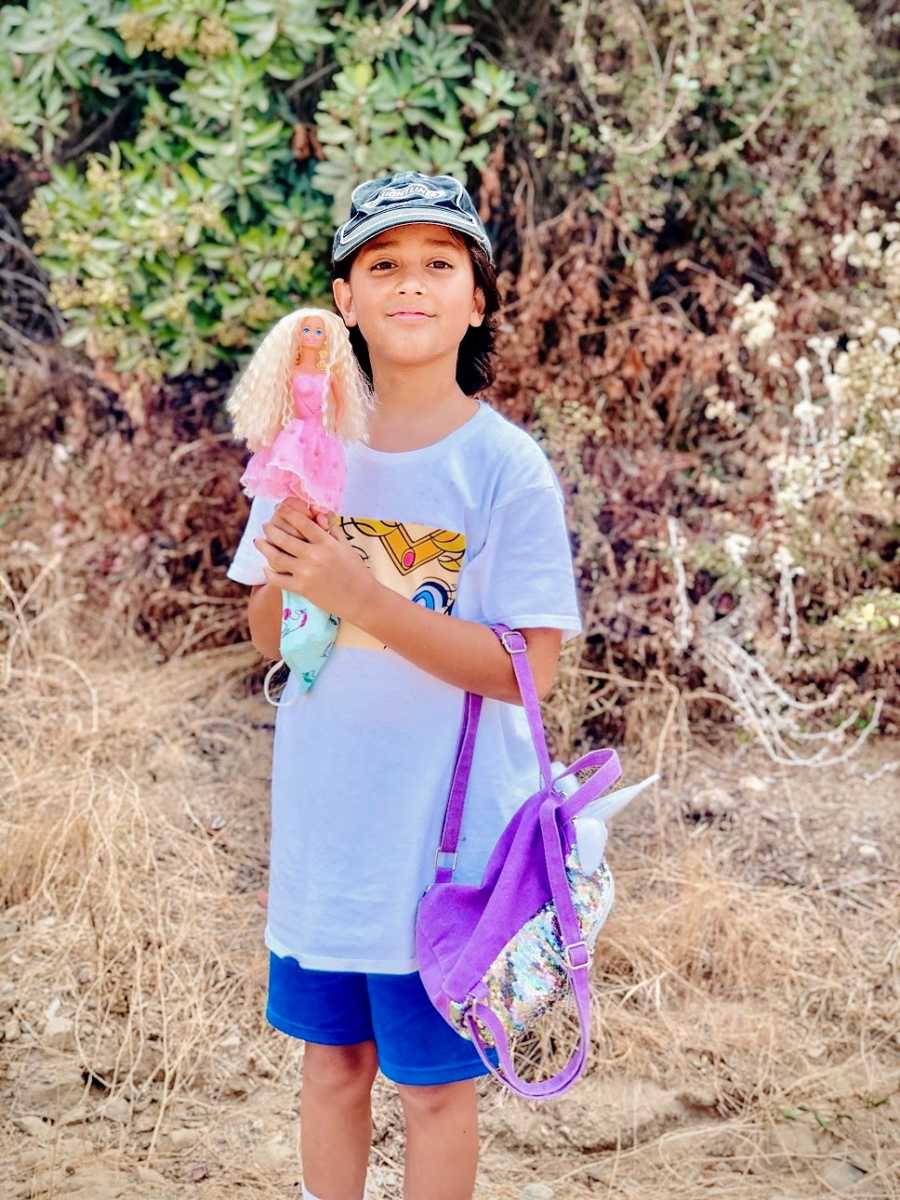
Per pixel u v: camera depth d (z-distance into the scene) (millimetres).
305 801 1770
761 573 3912
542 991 1614
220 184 3840
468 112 3994
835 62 4004
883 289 4105
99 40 3867
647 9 3908
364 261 1762
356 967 1737
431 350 1750
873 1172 2312
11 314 4637
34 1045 2549
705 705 3832
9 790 3246
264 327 4004
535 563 1739
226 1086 2484
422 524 1737
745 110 3982
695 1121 2449
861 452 3648
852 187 4191
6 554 4164
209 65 3820
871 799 3455
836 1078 2535
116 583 4109
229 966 2771
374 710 1733
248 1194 2230
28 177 4449
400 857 1726
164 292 3955
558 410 3873
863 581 3971
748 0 3824
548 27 4047
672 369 3916
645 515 3875
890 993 2752
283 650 1731
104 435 4410
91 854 2998
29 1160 2281
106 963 2748
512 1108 2445
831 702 3635
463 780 1729
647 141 3881
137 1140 2350
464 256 1772
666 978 2771
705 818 3363
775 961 2812
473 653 1693
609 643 3787
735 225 4094
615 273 4000
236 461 4059
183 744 3600
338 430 1713
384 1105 2430
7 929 2865
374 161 3783
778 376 3934
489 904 1635
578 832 1665
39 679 3805
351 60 3857
